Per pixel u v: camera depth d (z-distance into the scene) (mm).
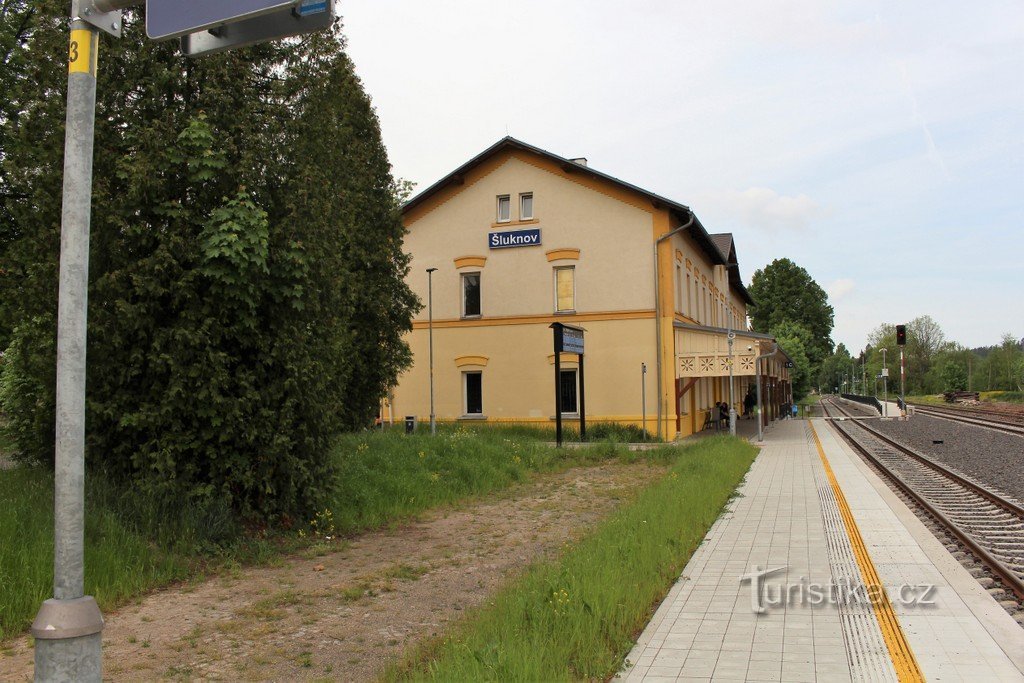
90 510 8102
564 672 4711
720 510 11539
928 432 30094
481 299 30031
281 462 9508
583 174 28938
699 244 34531
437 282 30516
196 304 8945
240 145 9539
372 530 10664
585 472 17828
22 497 8367
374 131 21422
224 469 9195
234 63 9586
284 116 10227
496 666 4578
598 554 7633
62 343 3357
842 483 14688
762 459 20047
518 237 29578
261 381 9508
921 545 8797
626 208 28484
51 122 8930
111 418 8883
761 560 8156
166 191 8984
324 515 10211
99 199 8648
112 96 9094
